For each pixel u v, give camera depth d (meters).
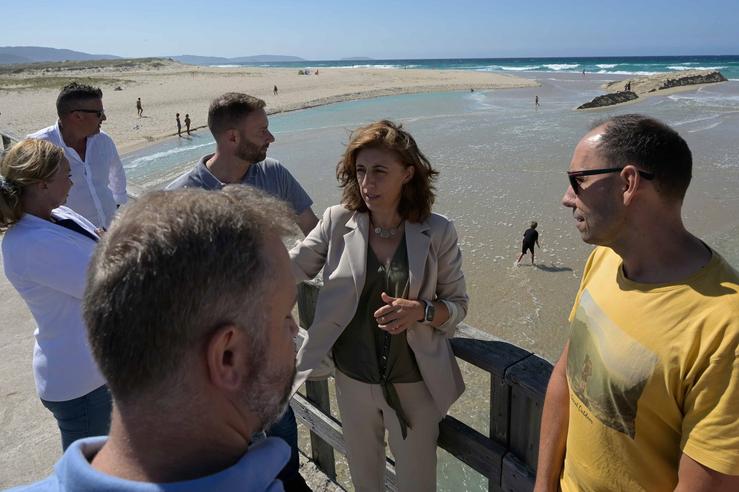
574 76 87.81
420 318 1.98
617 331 1.37
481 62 185.62
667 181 1.29
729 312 1.17
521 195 17.88
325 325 2.15
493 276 11.95
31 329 4.59
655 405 1.29
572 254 12.94
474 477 5.37
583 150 1.40
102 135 4.11
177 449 0.85
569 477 1.59
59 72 111.06
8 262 2.35
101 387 2.57
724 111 36.62
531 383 1.86
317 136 31.23
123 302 0.82
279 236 0.97
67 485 0.83
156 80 78.00
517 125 33.75
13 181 2.27
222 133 2.87
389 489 2.71
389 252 2.10
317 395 3.05
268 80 77.19
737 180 18.17
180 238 0.83
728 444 1.14
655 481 1.35
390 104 49.28
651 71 100.88
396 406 2.16
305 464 3.31
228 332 0.85
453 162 23.33
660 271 1.34
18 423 3.53
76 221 2.54
